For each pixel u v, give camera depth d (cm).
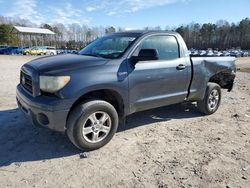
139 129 523
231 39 12162
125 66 441
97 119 419
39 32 6988
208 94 609
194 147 449
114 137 478
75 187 326
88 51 518
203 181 347
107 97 454
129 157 405
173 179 349
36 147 429
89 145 412
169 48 521
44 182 334
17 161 383
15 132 485
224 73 659
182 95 545
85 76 397
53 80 379
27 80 433
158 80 488
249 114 659
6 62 2225
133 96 456
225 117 627
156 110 655
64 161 388
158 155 415
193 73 554
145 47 481
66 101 381
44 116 392
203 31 12169
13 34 7088
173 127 543
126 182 340
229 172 371
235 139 491
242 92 996
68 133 402
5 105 659
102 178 347
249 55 7650
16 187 322
